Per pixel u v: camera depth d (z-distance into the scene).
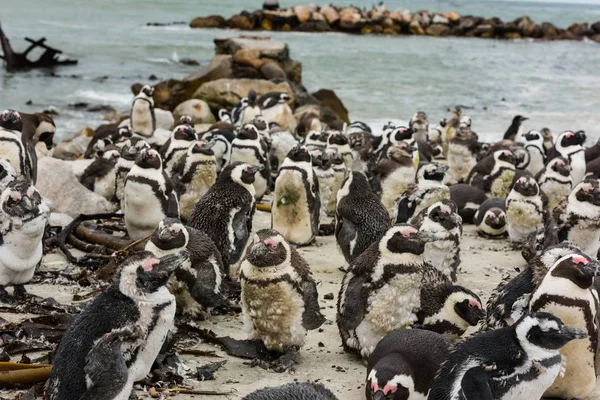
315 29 83.12
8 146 12.09
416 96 41.12
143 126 20.34
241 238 9.40
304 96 30.50
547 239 10.29
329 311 8.93
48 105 32.91
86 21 87.38
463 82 47.88
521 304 7.05
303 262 7.37
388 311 7.18
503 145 18.67
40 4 113.56
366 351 7.35
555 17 173.12
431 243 9.36
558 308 6.48
